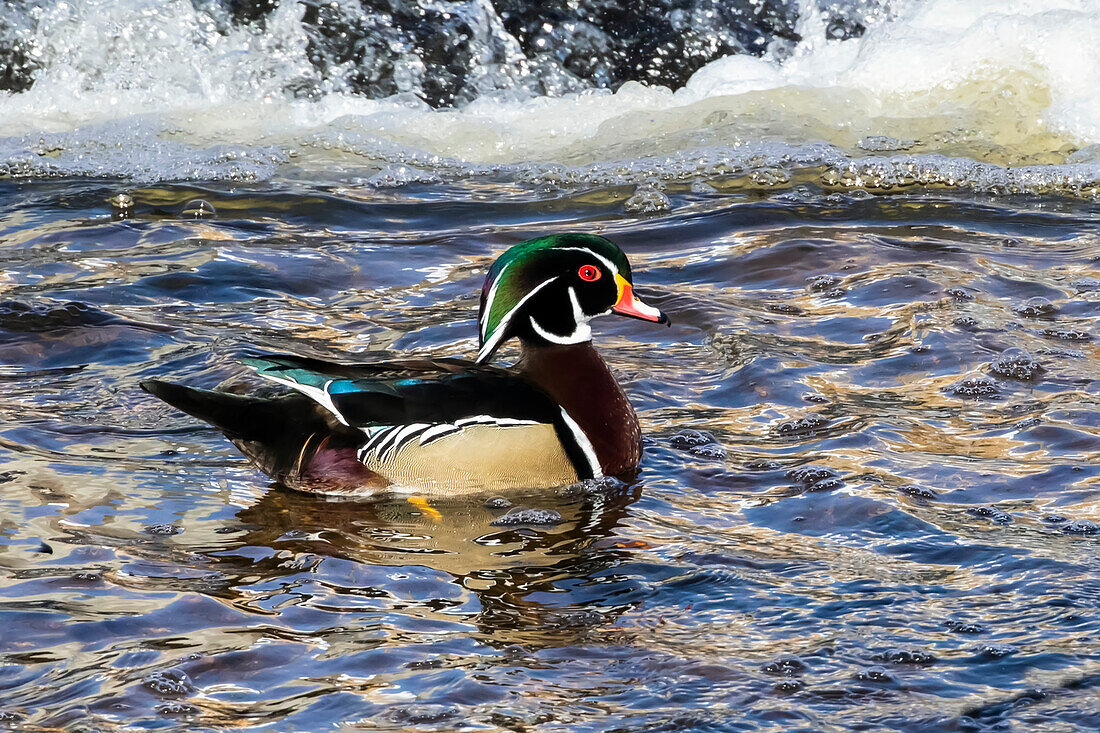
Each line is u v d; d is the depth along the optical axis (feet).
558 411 30.89
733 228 52.06
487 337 32.40
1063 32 64.44
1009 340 39.58
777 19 70.38
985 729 20.12
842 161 59.26
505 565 26.76
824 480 30.58
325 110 67.77
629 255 49.55
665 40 70.38
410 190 58.39
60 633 23.35
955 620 23.73
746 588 25.38
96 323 41.22
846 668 22.11
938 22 68.64
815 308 43.34
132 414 34.86
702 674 22.00
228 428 30.19
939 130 62.44
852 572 25.95
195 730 20.29
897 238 50.57
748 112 64.80
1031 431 33.22
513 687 21.66
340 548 27.53
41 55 68.18
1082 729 20.03
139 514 28.96
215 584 25.63
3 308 42.01
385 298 45.06
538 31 70.38
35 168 60.18
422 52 70.23
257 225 53.06
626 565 26.66
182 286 45.62
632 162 60.70
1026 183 57.36
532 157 62.85
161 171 59.93
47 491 29.86
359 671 22.21
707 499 30.04
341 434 30.07
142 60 68.33
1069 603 24.20
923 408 35.04
